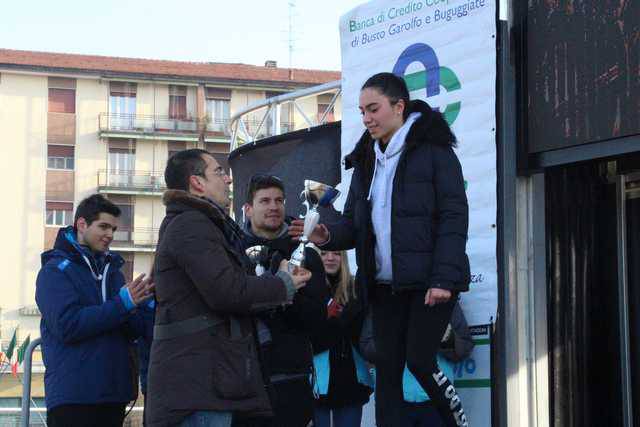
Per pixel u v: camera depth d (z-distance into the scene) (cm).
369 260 478
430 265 454
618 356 601
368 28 689
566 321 595
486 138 587
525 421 575
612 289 604
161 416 401
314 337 562
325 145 814
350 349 573
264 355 448
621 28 536
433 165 461
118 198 5047
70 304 547
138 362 591
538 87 580
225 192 449
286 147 847
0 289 4822
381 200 473
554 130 570
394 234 461
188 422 401
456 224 450
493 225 577
